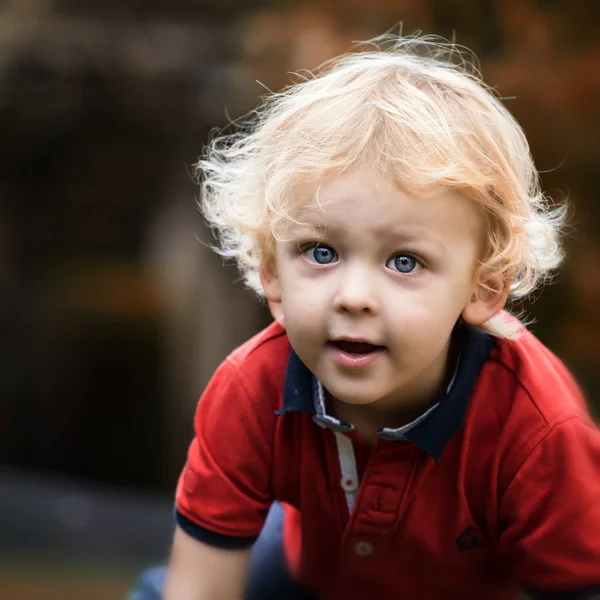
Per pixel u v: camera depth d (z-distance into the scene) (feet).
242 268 7.23
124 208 37.70
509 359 6.28
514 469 6.08
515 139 6.13
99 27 20.44
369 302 5.24
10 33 20.16
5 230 37.19
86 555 13.21
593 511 6.00
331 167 5.30
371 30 16.78
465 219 5.49
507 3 16.37
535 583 6.32
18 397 35.65
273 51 17.78
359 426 6.28
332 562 6.89
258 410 6.51
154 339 37.50
